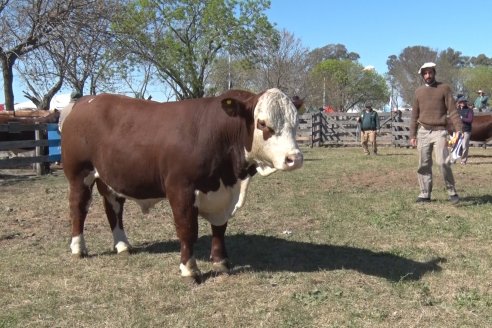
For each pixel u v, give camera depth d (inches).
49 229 298.8
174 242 269.0
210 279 211.5
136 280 210.4
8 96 805.9
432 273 218.4
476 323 170.9
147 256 243.3
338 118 1068.5
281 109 186.9
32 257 242.1
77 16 765.9
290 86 1752.0
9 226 305.1
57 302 187.8
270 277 214.5
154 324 169.9
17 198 403.2
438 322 171.8
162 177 207.9
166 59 1224.8
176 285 203.9
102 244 265.1
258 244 266.1
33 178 543.2
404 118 1002.1
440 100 350.9
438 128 353.4
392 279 211.6
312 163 660.7
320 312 179.0
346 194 411.8
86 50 788.0
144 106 219.8
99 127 223.5
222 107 189.8
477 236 277.4
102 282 208.2
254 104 193.2
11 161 533.6
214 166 201.6
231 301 188.5
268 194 410.6
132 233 287.9
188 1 1234.6
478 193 409.4
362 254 247.0
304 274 218.1
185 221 204.2
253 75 1737.2
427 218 319.3
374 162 671.8
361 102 2945.4
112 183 223.8
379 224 304.8
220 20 1241.4
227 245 264.4
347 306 184.1
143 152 209.0
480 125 692.1
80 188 236.8
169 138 203.2
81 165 233.3
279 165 185.8
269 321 172.1
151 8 1175.6
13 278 212.7
